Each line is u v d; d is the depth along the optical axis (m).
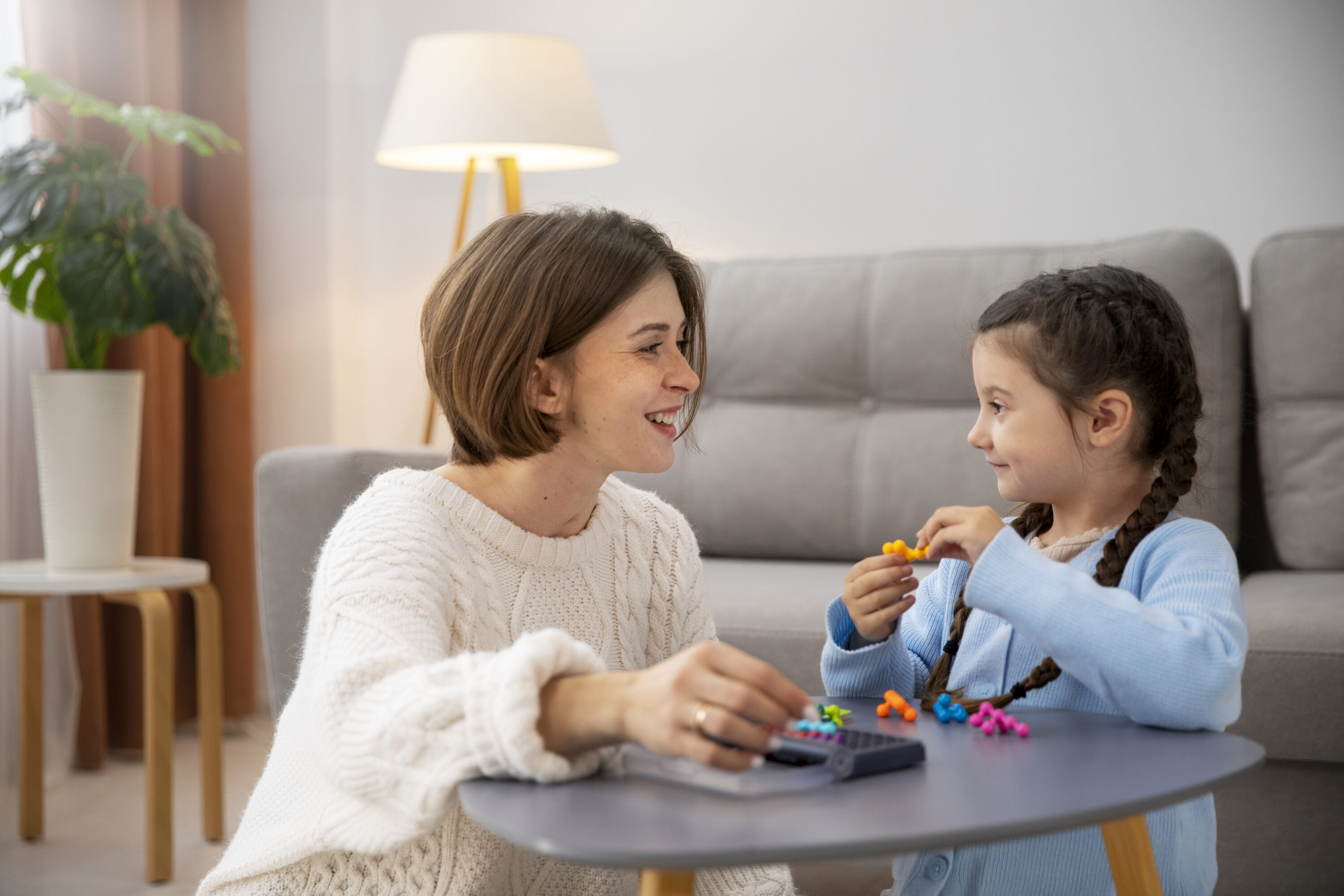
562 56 2.49
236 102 2.78
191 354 2.75
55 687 2.33
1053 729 0.76
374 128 2.98
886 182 2.66
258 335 2.97
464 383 0.87
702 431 2.23
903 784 0.62
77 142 2.04
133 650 2.52
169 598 2.67
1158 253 1.91
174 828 2.03
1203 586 0.83
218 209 2.78
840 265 2.24
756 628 1.60
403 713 0.66
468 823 0.85
